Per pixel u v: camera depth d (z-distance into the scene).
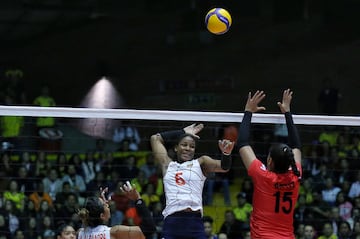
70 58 42.84
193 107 43.62
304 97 43.91
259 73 43.91
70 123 36.81
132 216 29.02
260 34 43.97
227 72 43.78
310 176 33.59
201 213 16.53
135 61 43.47
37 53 42.44
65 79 42.75
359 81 43.81
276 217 14.48
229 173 33.94
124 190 17.12
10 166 31.83
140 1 43.38
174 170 16.70
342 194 31.95
